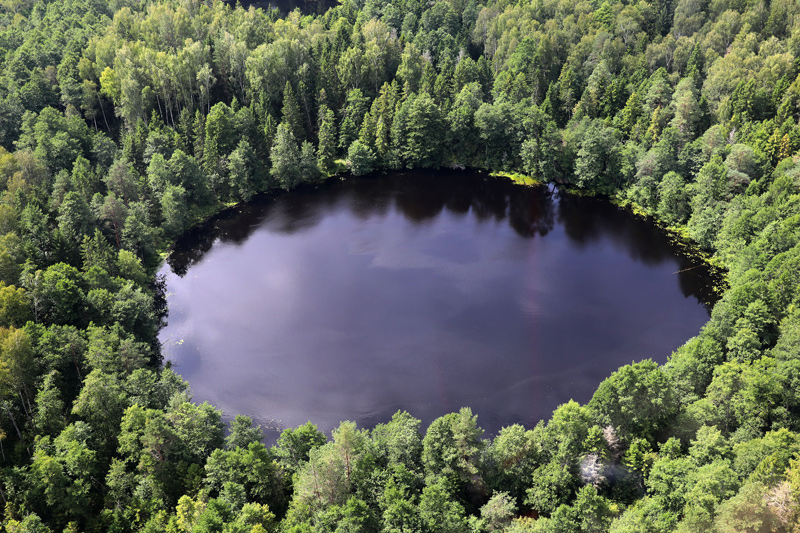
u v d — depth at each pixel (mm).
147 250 169750
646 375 102375
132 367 118750
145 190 182500
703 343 119375
